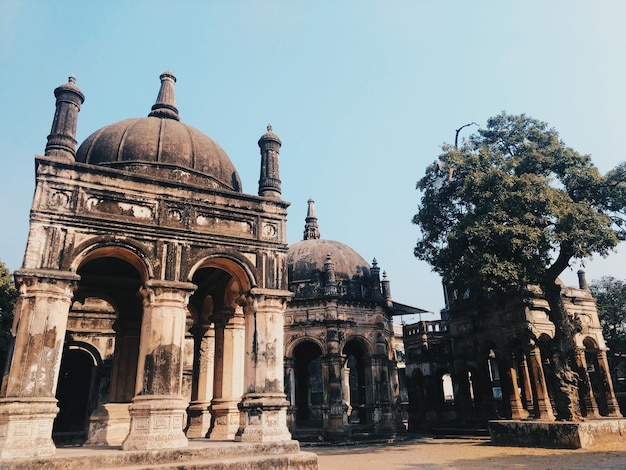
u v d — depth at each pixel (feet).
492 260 64.08
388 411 89.35
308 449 77.00
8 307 74.38
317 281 95.20
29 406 33.60
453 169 73.97
